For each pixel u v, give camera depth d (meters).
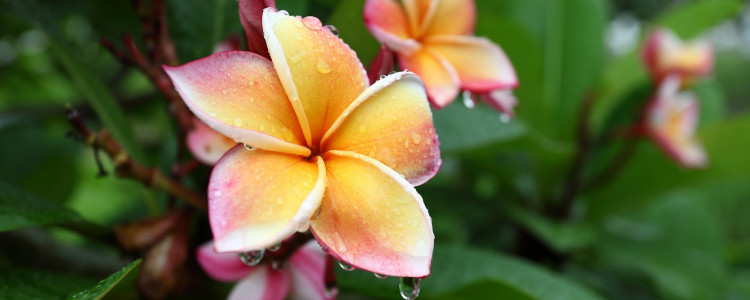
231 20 0.42
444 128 0.44
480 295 0.39
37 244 0.44
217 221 0.28
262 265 0.37
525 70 0.57
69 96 0.84
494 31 0.54
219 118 0.29
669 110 0.61
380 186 0.30
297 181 0.29
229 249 0.28
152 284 0.37
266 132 0.30
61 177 0.70
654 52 0.62
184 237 0.37
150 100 0.76
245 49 0.41
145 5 0.37
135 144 0.43
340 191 0.30
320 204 0.30
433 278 0.41
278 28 0.30
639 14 1.20
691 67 0.62
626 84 0.73
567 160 0.61
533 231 0.58
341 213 0.30
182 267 0.37
